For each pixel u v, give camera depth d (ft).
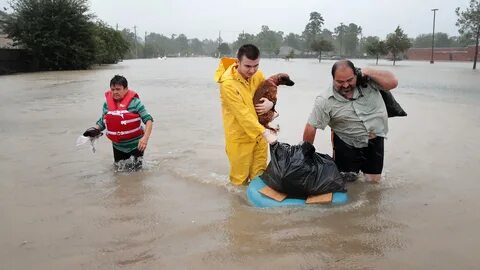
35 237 12.11
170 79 75.46
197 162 19.77
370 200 14.84
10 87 58.54
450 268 10.30
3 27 116.26
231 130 16.21
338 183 14.60
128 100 18.35
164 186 16.55
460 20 112.88
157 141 24.06
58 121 30.58
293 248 11.35
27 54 114.62
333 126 16.81
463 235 12.02
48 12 115.34
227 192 15.84
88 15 121.19
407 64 155.33
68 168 18.93
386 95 16.90
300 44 434.71
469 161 19.44
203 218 13.38
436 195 15.29
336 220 13.16
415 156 20.38
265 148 16.75
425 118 30.58
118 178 17.58
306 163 14.43
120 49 167.53
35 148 22.41
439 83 61.98
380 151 16.57
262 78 16.97
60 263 10.67
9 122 30.04
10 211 13.99
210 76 84.38
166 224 12.94
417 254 10.99
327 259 10.78
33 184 16.72
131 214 13.73
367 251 11.18
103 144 23.39
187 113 34.27
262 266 10.46
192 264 10.59
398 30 145.48
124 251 11.27
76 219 13.35
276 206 14.17
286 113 33.12
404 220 13.15
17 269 10.41
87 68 123.13
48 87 58.29
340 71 15.20
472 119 30.04
